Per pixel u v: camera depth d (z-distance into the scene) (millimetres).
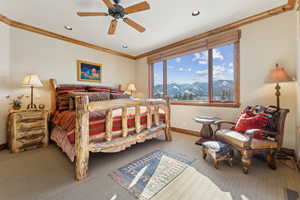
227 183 1488
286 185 1450
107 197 1301
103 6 2145
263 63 2387
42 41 2971
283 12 2199
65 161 2025
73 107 2719
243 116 2191
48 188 1425
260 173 1678
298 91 1959
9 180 1559
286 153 2145
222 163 1932
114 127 1956
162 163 1927
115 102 1868
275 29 2273
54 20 2547
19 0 1990
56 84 3082
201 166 1847
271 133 1755
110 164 1913
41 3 2062
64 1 2021
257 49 2443
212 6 2166
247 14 2391
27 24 2689
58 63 3207
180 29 2906
